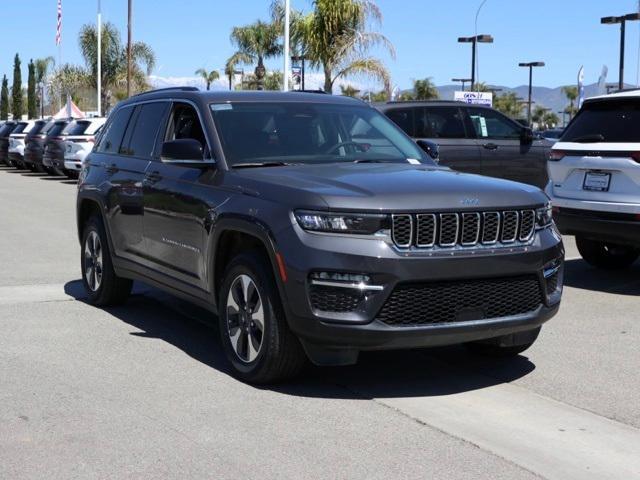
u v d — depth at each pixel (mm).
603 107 8984
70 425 4824
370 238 5020
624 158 8516
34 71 77250
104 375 5785
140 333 6953
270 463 4305
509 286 5363
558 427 4887
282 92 7055
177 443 4562
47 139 26953
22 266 10133
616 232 8656
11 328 7078
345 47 23328
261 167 6043
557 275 5688
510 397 5426
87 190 7918
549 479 4152
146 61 45938
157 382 5637
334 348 5164
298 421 4918
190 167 6211
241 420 4926
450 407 5215
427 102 13656
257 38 36312
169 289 6723
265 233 5273
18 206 17750
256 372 5504
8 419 4914
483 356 6344
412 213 5066
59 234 13125
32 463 4289
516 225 5391
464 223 5191
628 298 8570
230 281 5707
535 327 5602
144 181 6906
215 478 4125
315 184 5359
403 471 4215
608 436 4750
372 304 4984
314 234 5078
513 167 14312
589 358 6359
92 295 7980
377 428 4820
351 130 6742
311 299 5055
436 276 5062
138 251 7098
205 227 5945
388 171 5859
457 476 4164
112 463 4293
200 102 6617
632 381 5797
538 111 85250
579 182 8977
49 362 6086
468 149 13719
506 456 4430
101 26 44781
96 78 45375
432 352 6496
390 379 5785
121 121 7895
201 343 6672
